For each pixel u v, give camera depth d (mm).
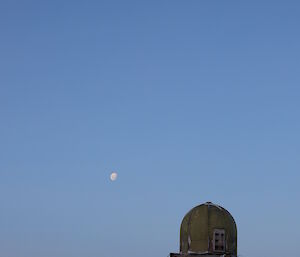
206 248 69188
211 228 69688
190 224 70750
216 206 71750
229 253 68938
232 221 71125
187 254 70000
